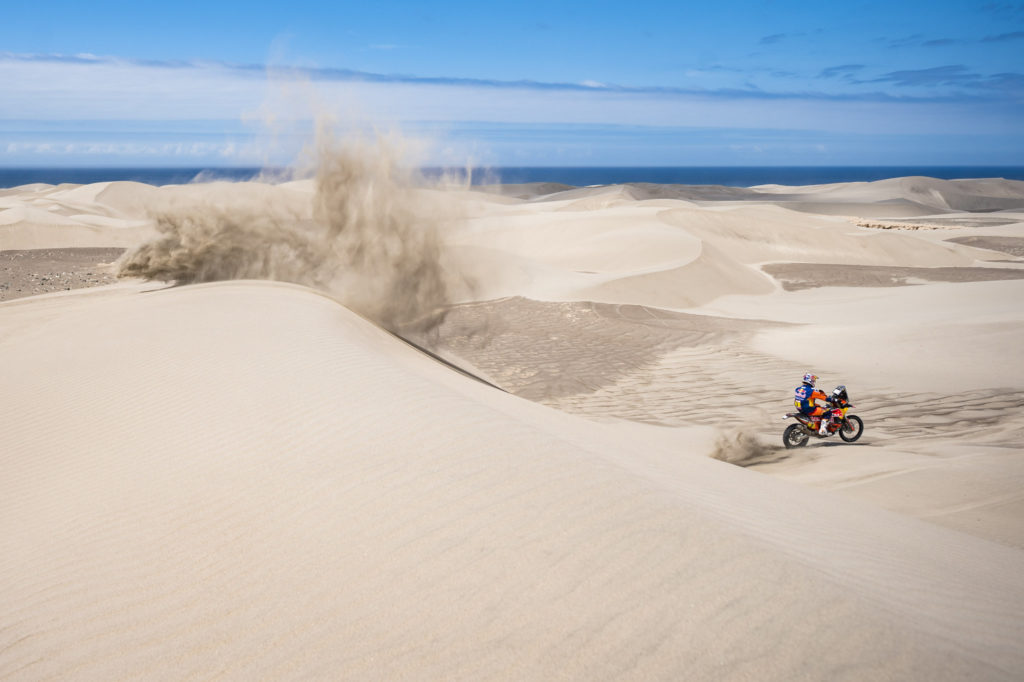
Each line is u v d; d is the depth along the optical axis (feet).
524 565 10.68
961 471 27.68
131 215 213.87
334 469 14.57
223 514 13.35
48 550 13.05
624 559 10.77
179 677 8.88
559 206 265.54
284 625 9.75
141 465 16.55
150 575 11.56
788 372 52.19
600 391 48.73
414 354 34.55
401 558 11.10
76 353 27.81
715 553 11.00
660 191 437.58
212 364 23.20
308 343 25.09
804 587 10.14
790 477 28.94
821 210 349.20
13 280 99.30
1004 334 58.80
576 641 8.93
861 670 8.31
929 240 189.26
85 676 9.12
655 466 18.10
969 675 8.36
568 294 93.97
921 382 46.60
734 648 8.71
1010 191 509.76
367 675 8.54
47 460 18.21
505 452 14.93
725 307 100.27
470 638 9.11
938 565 14.32
